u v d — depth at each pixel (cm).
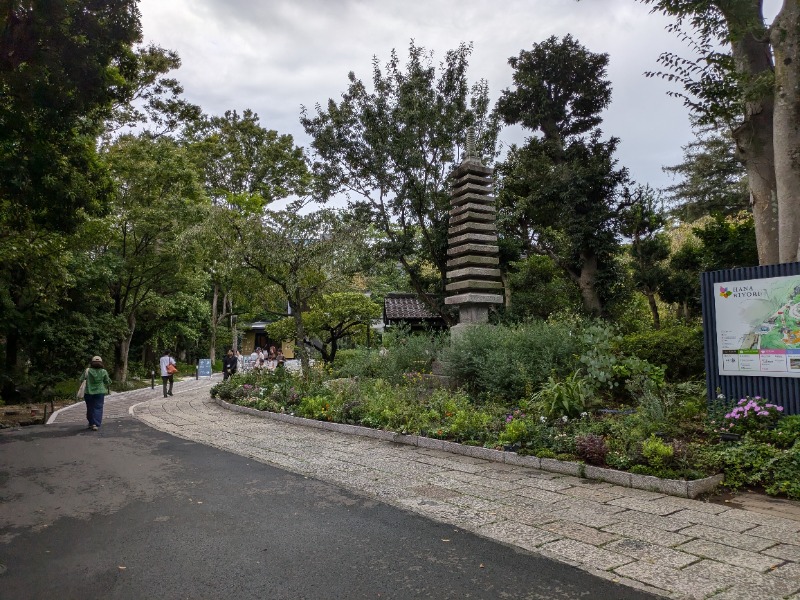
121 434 1051
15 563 427
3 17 873
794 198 859
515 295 1970
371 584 384
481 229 1431
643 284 2023
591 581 382
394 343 1471
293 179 3391
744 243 1523
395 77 1877
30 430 1117
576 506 550
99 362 1135
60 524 521
